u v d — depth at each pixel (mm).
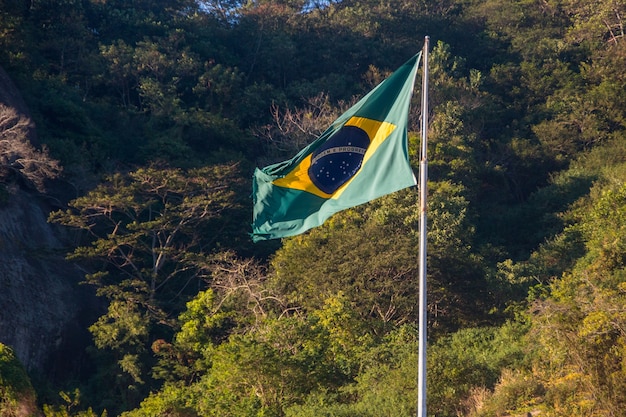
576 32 94688
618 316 25672
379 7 101750
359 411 27094
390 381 29219
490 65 95125
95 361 50562
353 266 45750
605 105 81188
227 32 94688
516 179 78312
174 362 46312
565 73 86812
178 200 60750
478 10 104500
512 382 27062
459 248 49312
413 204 55188
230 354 31828
